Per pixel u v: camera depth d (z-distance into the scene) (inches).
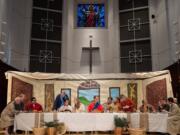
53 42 645.9
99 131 327.9
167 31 559.5
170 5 548.4
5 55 481.4
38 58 623.8
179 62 451.2
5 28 478.3
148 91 468.4
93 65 665.6
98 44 674.8
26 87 454.0
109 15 685.3
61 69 637.9
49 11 657.0
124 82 486.3
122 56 654.5
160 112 339.3
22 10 607.8
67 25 661.3
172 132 298.7
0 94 442.3
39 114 311.7
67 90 482.3
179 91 450.9
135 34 650.2
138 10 659.4
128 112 343.6
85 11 705.0
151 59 617.9
